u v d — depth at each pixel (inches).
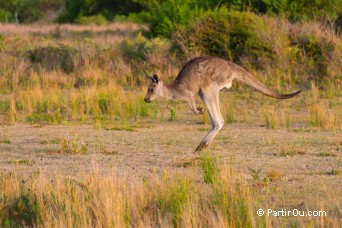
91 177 1393.9
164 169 1624.0
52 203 1279.5
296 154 1825.8
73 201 1289.4
